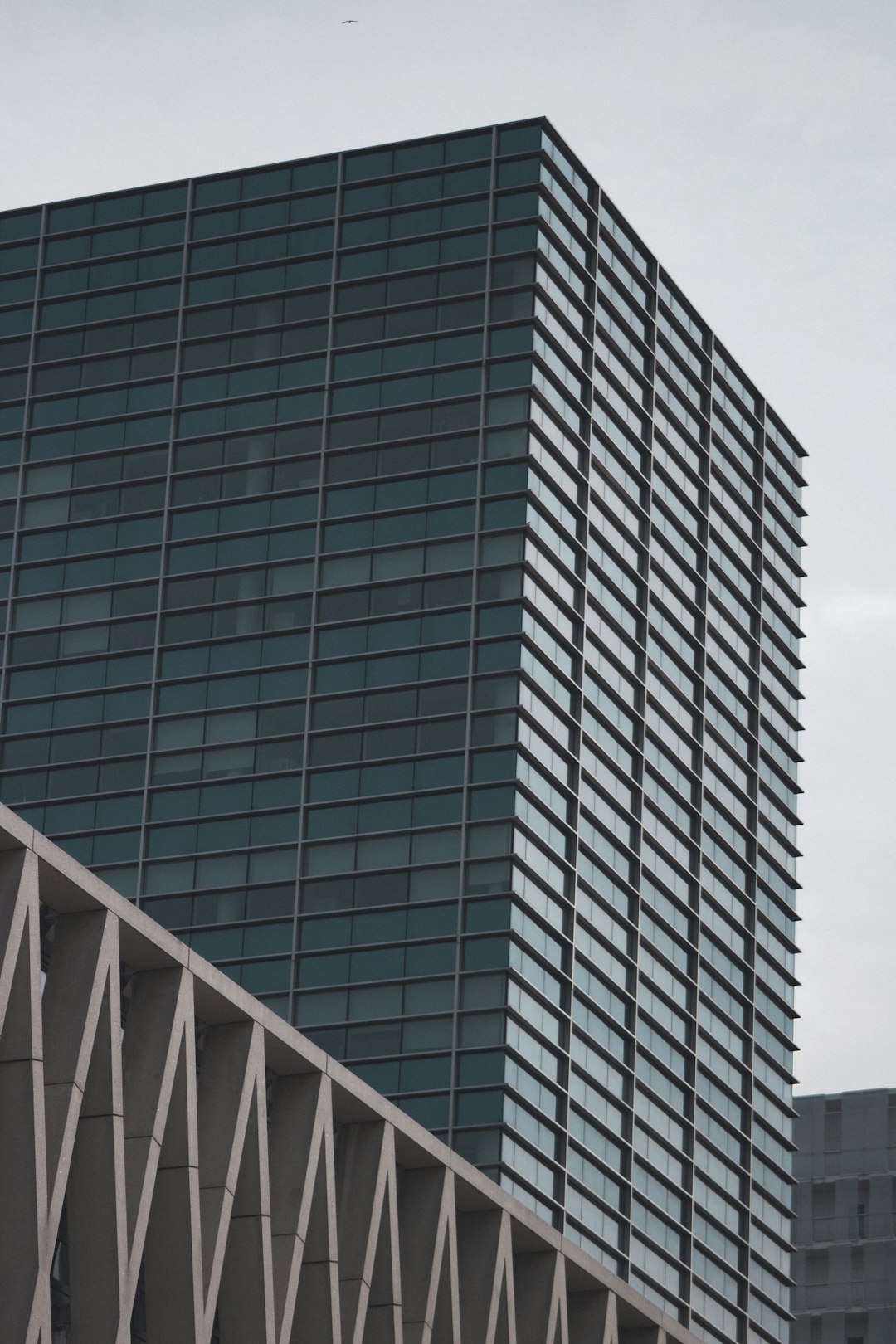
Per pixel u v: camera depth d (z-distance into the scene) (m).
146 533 161.88
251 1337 87.81
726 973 174.12
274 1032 90.44
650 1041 161.50
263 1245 88.25
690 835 170.75
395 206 164.00
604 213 170.50
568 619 159.00
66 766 157.50
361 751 153.50
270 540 159.88
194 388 164.25
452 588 155.88
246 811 153.50
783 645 187.50
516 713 152.00
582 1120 151.88
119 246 168.00
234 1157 86.75
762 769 183.62
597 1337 119.69
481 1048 145.00
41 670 160.50
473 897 148.38
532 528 156.38
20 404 166.00
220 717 156.62
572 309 165.50
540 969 150.00
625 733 163.50
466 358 160.25
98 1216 79.62
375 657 155.38
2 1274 74.88
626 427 168.75
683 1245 161.25
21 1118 75.56
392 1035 146.50
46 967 80.69
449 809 150.75
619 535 166.75
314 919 150.00
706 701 175.62
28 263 169.25
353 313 162.62
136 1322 84.56
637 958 160.75
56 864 78.31
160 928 83.81
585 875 156.62
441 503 157.38
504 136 164.25
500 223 162.00
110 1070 80.31
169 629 159.50
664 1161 160.50
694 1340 128.75
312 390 162.00
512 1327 109.38
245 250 165.88
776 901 182.25
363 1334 97.06
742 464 184.75
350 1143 98.31
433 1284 101.62
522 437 157.88
